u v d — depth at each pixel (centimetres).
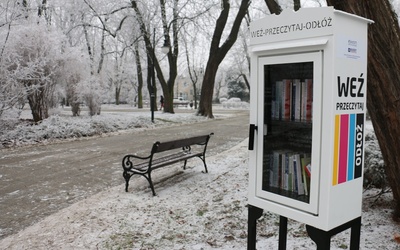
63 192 616
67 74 1633
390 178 388
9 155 968
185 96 7938
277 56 283
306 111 276
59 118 1434
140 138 1367
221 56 2386
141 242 399
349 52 257
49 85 1492
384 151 375
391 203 457
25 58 1325
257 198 307
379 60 340
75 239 409
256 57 300
